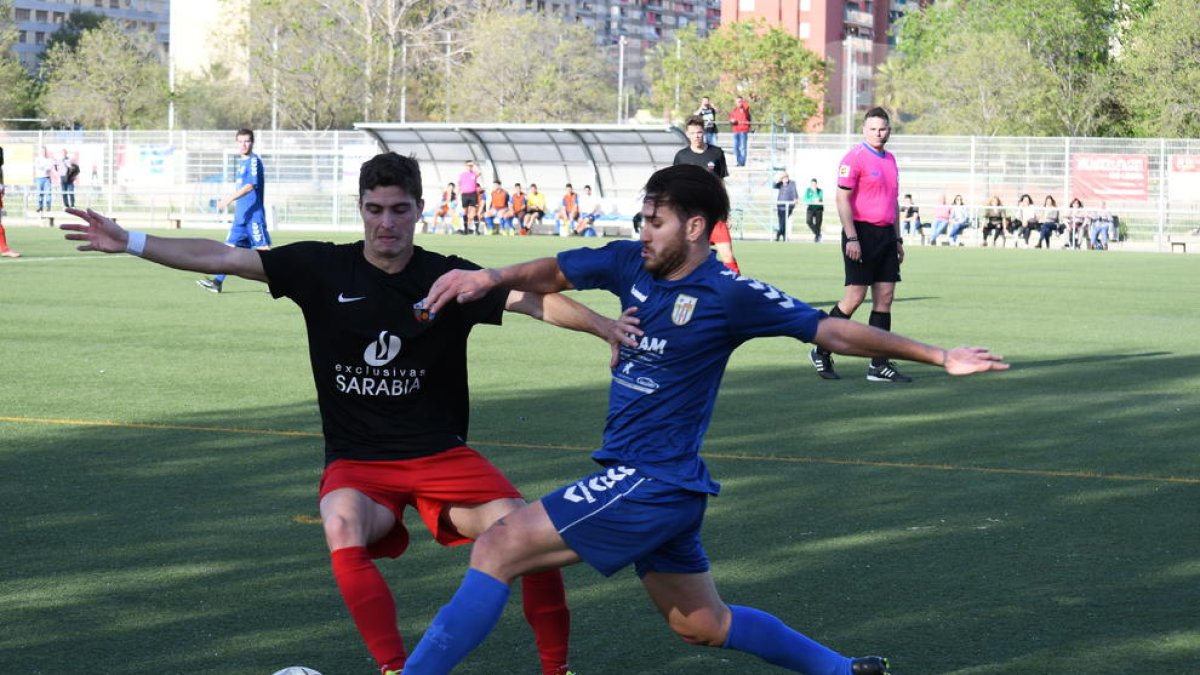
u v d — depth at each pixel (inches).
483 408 430.3
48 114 3661.4
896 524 288.5
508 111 3216.0
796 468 344.2
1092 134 2792.8
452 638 174.9
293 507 299.4
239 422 400.8
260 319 685.3
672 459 179.2
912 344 177.2
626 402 182.4
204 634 216.7
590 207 1738.4
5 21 3951.8
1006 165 1892.2
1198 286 998.4
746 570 253.8
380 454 202.5
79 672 199.3
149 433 383.2
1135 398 460.8
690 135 665.6
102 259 1123.3
